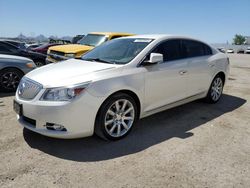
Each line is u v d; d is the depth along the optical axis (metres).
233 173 3.06
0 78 6.68
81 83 3.36
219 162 3.30
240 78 10.45
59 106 3.27
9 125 4.36
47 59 9.64
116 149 3.58
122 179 2.89
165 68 4.34
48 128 3.42
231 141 3.93
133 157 3.38
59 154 3.41
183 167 3.16
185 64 4.76
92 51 5.01
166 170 3.08
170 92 4.54
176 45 4.78
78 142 3.76
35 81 3.57
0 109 5.27
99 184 2.80
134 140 3.88
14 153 3.41
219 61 5.73
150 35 4.82
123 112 3.87
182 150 3.59
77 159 3.30
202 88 5.36
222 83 6.11
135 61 4.01
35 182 2.80
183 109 5.46
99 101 3.48
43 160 3.26
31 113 3.45
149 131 4.23
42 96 3.38
